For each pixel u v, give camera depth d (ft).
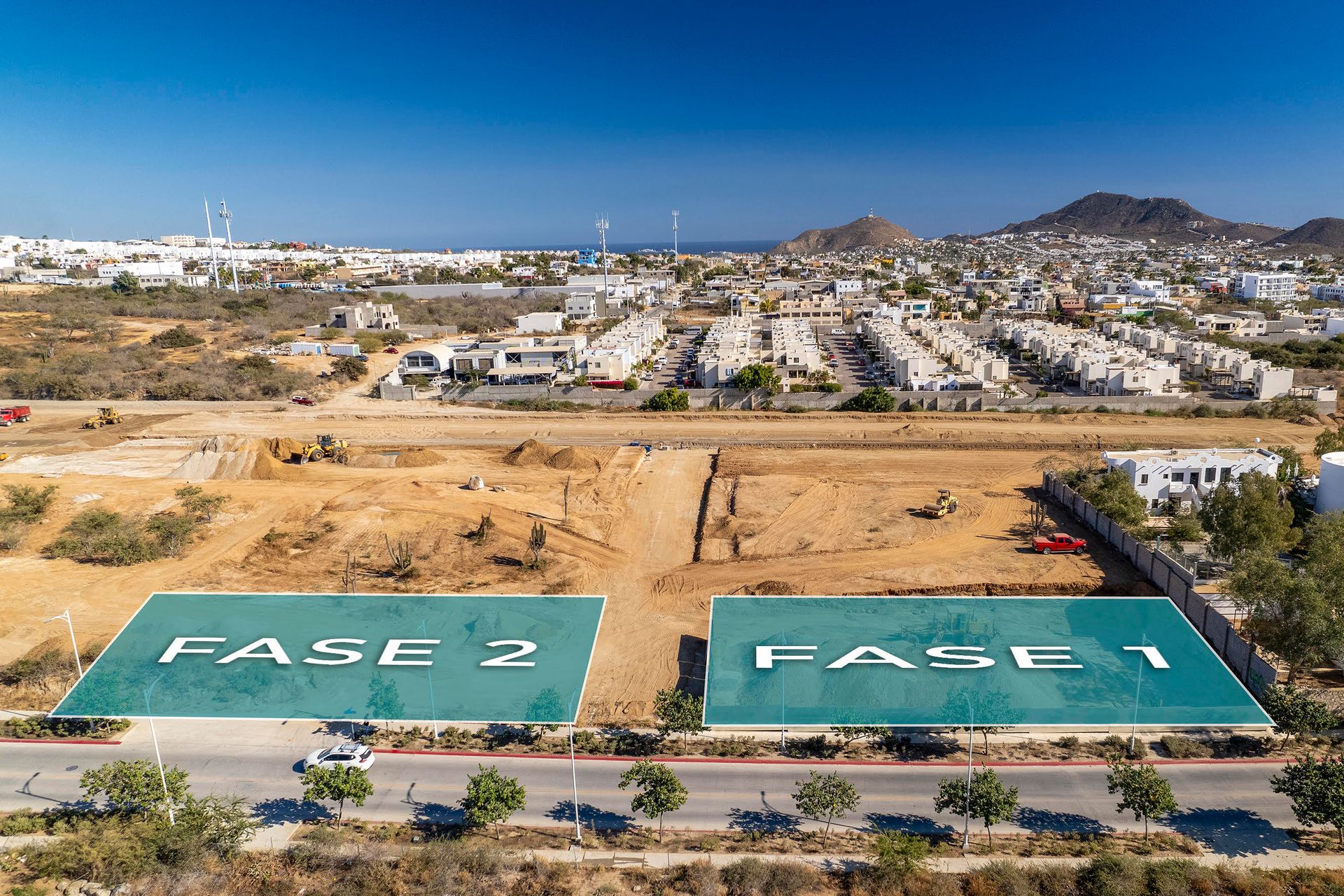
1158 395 313.73
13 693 127.65
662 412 313.32
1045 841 94.38
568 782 106.73
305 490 220.64
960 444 258.98
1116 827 96.99
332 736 116.78
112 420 295.89
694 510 207.41
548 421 303.27
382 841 95.45
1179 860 88.58
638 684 129.29
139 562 173.78
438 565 173.99
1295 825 96.32
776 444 265.13
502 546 183.83
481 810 94.53
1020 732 115.34
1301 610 118.32
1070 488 200.75
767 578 164.66
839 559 172.76
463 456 257.96
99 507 205.36
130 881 86.63
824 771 108.06
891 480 225.15
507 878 88.43
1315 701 110.32
